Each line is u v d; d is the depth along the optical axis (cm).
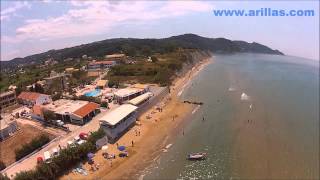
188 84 17250
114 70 18900
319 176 6481
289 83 17400
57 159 6725
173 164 7325
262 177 6562
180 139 8825
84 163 7275
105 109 11062
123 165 7294
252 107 11850
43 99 12494
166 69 18038
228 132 9225
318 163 7050
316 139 8469
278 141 8419
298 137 8662
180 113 11356
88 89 14925
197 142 8544
